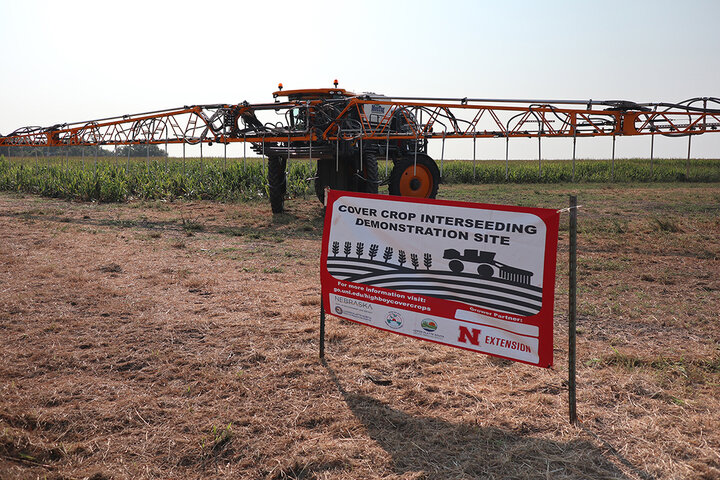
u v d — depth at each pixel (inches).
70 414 130.0
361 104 477.7
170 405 137.3
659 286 261.3
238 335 188.2
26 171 785.6
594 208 596.1
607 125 477.4
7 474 103.7
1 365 158.1
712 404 134.6
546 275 120.9
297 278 273.9
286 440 119.4
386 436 121.4
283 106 463.8
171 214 530.3
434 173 514.3
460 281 134.1
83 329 192.1
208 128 490.0
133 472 108.5
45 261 297.7
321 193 519.8
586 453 113.3
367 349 175.2
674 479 103.8
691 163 1829.5
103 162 1073.5
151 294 239.3
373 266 150.0
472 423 126.4
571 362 124.7
